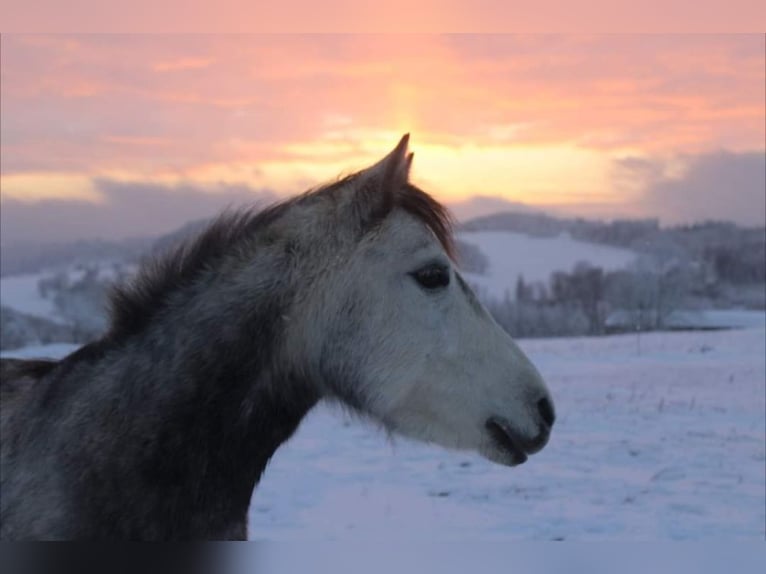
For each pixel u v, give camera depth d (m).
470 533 6.03
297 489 7.41
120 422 2.73
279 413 2.93
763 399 11.87
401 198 3.08
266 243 2.95
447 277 3.06
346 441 9.64
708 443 9.22
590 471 8.06
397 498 7.11
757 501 6.92
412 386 3.01
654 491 7.28
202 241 2.98
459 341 3.04
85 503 2.66
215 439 2.77
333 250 2.96
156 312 2.90
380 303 2.97
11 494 2.73
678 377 13.99
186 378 2.77
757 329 21.88
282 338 2.89
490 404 3.05
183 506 2.71
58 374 2.92
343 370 2.97
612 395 12.35
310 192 3.09
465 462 8.49
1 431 2.87
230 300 2.85
